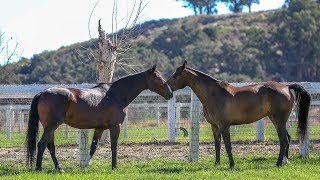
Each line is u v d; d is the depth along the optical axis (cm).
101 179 1145
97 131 1394
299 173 1261
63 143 1972
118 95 1377
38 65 6325
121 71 4991
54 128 1276
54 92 1288
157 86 1412
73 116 1312
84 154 1440
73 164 1499
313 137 2173
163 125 2322
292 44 7069
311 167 1373
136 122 2334
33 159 1277
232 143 1978
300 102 1459
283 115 1427
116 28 2162
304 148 1603
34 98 1287
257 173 1252
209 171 1273
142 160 1569
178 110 2203
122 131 2212
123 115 1376
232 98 1415
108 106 1347
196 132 1529
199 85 1430
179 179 1153
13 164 1502
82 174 1236
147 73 1412
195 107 1530
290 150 1777
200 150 1788
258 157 1587
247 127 2398
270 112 1434
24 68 6325
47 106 1273
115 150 1360
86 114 1320
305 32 7038
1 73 4625
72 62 6197
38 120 1288
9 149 1861
